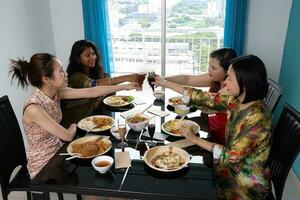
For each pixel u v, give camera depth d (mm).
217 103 1750
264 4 3002
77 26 3426
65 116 2111
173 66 3789
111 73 3498
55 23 3443
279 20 3025
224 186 1416
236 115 1397
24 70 1560
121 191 1117
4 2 2490
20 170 1764
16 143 1745
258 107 1308
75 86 2221
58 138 1646
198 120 1834
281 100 2914
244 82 1273
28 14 2893
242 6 2957
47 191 1171
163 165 1274
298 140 1288
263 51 3178
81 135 1629
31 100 1530
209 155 1392
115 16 3494
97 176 1219
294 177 2400
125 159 1337
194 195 1091
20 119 2768
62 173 1242
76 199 2105
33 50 3029
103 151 1404
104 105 2178
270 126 1293
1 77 2467
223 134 1614
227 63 1920
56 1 3342
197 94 1831
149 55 3771
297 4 2635
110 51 3426
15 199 2145
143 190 1120
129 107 2113
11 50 2619
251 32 3135
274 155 1517
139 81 2244
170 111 2008
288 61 2791
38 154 1596
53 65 1541
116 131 1615
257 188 1347
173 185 1153
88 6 3168
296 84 2504
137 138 1575
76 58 2281
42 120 1482
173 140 1559
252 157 1326
